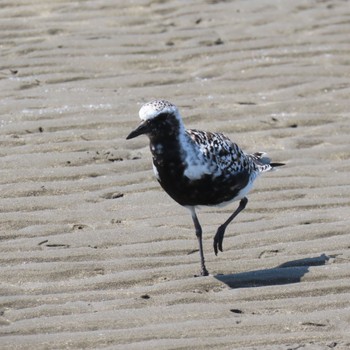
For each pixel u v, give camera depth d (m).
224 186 10.65
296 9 17.22
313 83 15.11
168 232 11.49
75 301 10.04
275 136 13.73
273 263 10.84
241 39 16.23
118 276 10.53
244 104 14.49
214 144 10.55
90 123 13.73
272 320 9.65
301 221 11.69
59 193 12.19
